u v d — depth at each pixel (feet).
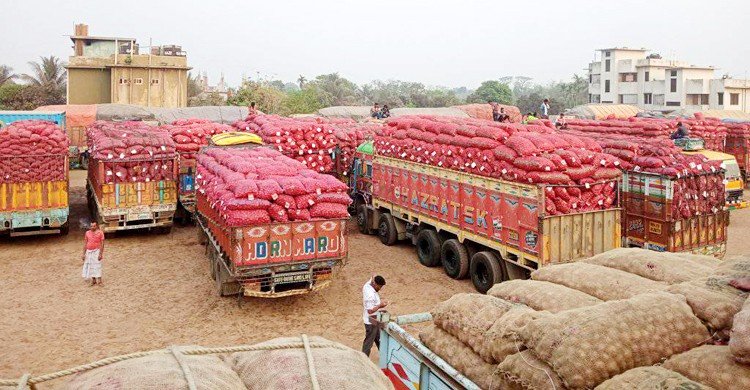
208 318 36.55
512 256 39.19
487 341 17.30
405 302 39.75
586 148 38.42
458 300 19.56
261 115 71.36
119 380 10.29
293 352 12.31
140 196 55.72
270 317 36.91
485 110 139.74
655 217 41.06
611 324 14.34
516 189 37.52
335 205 38.19
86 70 165.68
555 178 35.68
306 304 39.34
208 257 47.57
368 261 50.42
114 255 51.13
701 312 15.19
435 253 47.67
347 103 313.53
